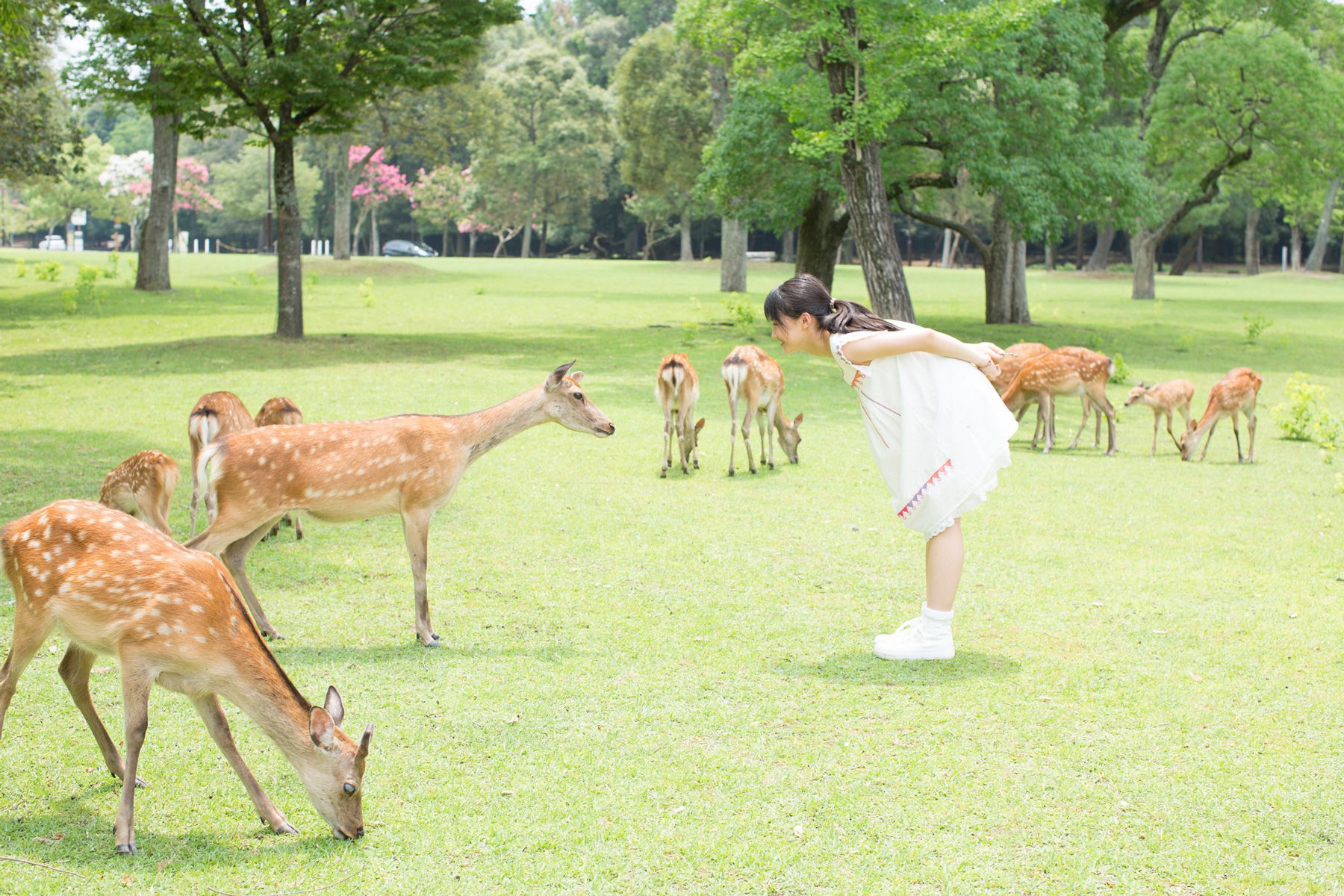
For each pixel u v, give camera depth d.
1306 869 3.68
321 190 73.88
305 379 15.66
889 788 4.21
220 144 85.31
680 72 43.59
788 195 23.14
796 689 5.21
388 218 82.19
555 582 6.91
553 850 3.76
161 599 3.73
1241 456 11.99
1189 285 50.31
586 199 66.88
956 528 5.56
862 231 18.78
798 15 18.22
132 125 92.06
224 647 3.78
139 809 4.01
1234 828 3.93
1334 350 23.56
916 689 5.21
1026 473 10.98
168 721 4.78
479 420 6.04
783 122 22.92
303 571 7.04
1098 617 6.33
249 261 47.62
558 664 5.50
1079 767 4.40
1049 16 23.08
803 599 6.66
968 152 21.62
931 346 5.41
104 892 3.44
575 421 6.26
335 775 3.75
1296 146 30.94
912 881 3.60
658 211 62.81
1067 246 79.44
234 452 5.49
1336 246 78.69
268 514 5.55
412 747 4.53
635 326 25.28
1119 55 28.42
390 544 7.77
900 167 23.56
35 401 13.24
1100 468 11.38
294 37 18.50
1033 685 5.26
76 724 4.68
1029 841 3.84
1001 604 6.57
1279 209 69.94
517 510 8.79
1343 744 4.62
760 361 10.41
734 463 10.75
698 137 43.47
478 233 85.69
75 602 3.77
